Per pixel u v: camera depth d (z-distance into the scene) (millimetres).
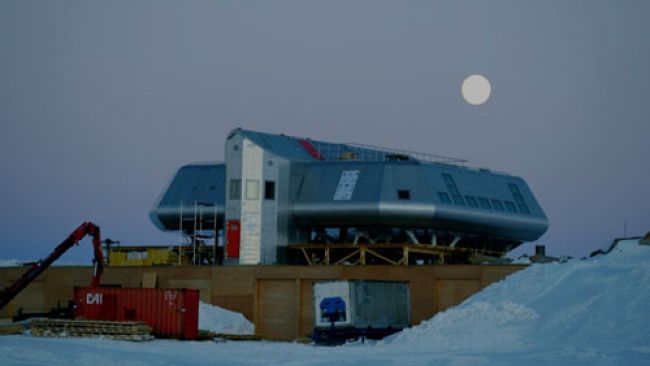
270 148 112750
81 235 95875
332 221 112625
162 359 58844
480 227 117750
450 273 96125
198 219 122438
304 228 115188
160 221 125438
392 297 80375
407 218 111125
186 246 122188
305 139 123938
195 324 81562
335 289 77000
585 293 70250
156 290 80875
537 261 99438
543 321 67500
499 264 95438
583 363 53906
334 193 112312
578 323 66250
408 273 97750
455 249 116312
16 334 81625
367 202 110625
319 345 76938
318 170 114688
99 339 75750
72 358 57375
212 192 123625
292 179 114188
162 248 123312
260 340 89438
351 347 70188
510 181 127250
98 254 95562
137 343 73500
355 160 116625
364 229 113312
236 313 102062
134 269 108188
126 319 81250
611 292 68875
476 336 66938
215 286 105250
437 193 113125
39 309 112438
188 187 125500
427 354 61125
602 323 65688
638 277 69938
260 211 109438
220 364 57031
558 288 72438
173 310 80375
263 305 103688
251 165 109938
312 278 101812
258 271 103875
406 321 81688
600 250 91562
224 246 110062
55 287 112062
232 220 109750
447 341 66938
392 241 113562
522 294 74000
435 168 116750
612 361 54062
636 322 64875
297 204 113188
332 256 115562
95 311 82000
